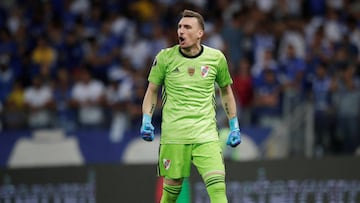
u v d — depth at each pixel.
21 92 55.53
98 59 57.75
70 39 60.09
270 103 49.25
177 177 27.53
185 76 27.27
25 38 61.12
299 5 63.16
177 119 27.33
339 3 63.50
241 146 48.03
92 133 48.66
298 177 42.16
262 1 63.06
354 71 56.56
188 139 27.20
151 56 58.47
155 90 27.83
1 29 61.59
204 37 58.19
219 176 26.84
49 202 41.81
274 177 42.06
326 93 48.78
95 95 54.31
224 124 46.53
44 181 41.88
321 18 62.16
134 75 55.03
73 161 48.31
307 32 60.50
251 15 60.97
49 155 48.31
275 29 60.28
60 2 64.19
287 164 42.16
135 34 60.44
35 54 59.12
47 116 48.72
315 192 42.25
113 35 60.28
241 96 52.28
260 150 48.16
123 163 45.56
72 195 41.81
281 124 48.44
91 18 62.31
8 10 63.62
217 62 27.56
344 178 42.47
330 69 56.06
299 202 42.12
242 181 41.84
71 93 54.50
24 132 48.31
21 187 41.84
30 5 64.38
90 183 41.78
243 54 58.06
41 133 48.31
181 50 27.42
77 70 57.44
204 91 27.41
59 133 48.41
